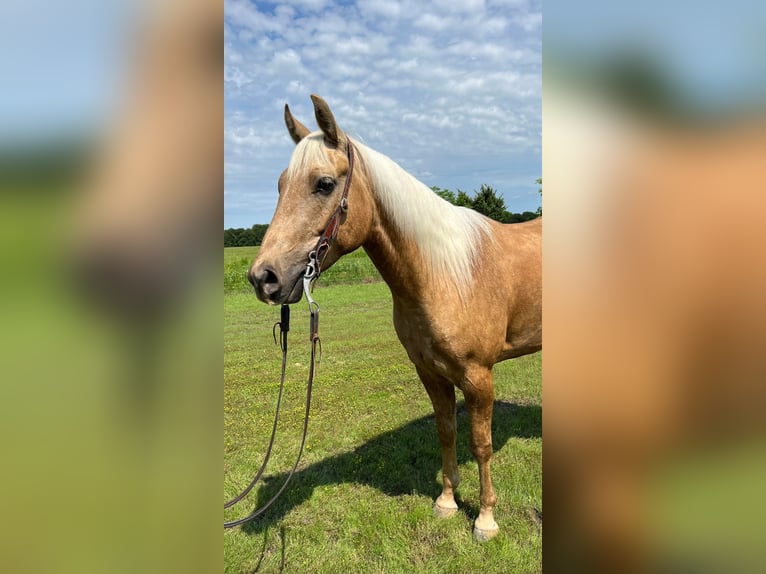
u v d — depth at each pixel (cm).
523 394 465
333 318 962
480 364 243
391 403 458
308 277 195
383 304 1130
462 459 341
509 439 364
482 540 254
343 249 208
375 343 729
